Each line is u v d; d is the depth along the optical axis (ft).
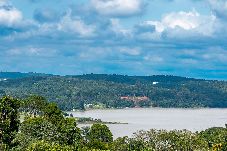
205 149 549.54
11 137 491.72
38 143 448.24
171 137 541.34
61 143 561.43
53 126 581.12
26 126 557.33
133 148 566.36
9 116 501.97
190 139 541.34
